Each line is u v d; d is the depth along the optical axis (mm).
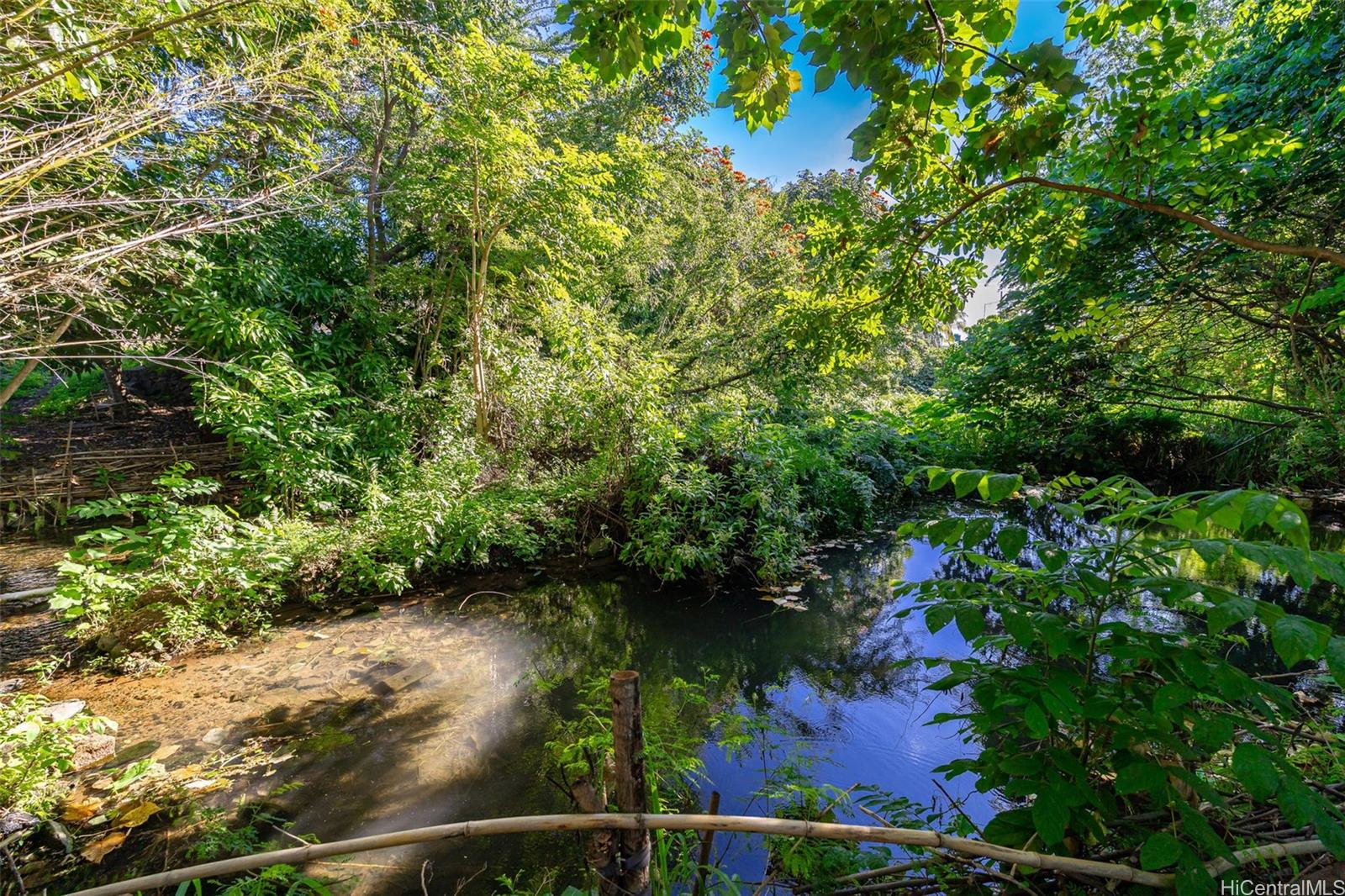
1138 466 8164
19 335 2809
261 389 5234
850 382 9945
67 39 1813
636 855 1266
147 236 2496
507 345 7348
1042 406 5551
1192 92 1967
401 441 6582
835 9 1306
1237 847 1309
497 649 3895
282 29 3592
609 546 6066
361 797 2391
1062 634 1141
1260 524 856
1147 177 2279
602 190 7250
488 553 5418
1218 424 6766
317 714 3010
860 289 3160
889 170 1931
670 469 5734
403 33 6484
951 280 2965
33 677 3262
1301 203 3260
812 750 2764
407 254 8867
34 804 2193
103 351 4906
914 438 9688
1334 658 765
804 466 6762
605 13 1478
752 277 9656
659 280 10406
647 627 4441
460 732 2879
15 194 2078
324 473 5297
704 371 8773
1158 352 4898
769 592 5258
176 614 3590
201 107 2596
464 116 5730
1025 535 1117
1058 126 1566
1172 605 1013
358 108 7059
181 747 2695
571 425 6461
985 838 1201
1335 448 4188
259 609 4078
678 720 3045
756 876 1861
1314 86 3088
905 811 2000
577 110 7914
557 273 7781
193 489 3918
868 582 5625
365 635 4008
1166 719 1045
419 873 1985
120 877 1942
